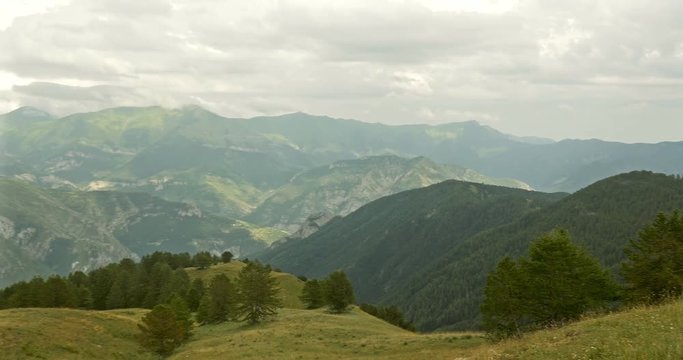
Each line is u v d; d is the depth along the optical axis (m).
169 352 72.62
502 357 26.58
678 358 18.05
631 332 23.89
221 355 61.81
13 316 69.94
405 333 79.88
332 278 110.56
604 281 49.69
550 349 24.80
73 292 125.88
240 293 102.81
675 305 28.36
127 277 144.50
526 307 47.84
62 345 60.16
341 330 77.12
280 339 69.69
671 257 51.38
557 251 48.19
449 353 44.97
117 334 74.19
